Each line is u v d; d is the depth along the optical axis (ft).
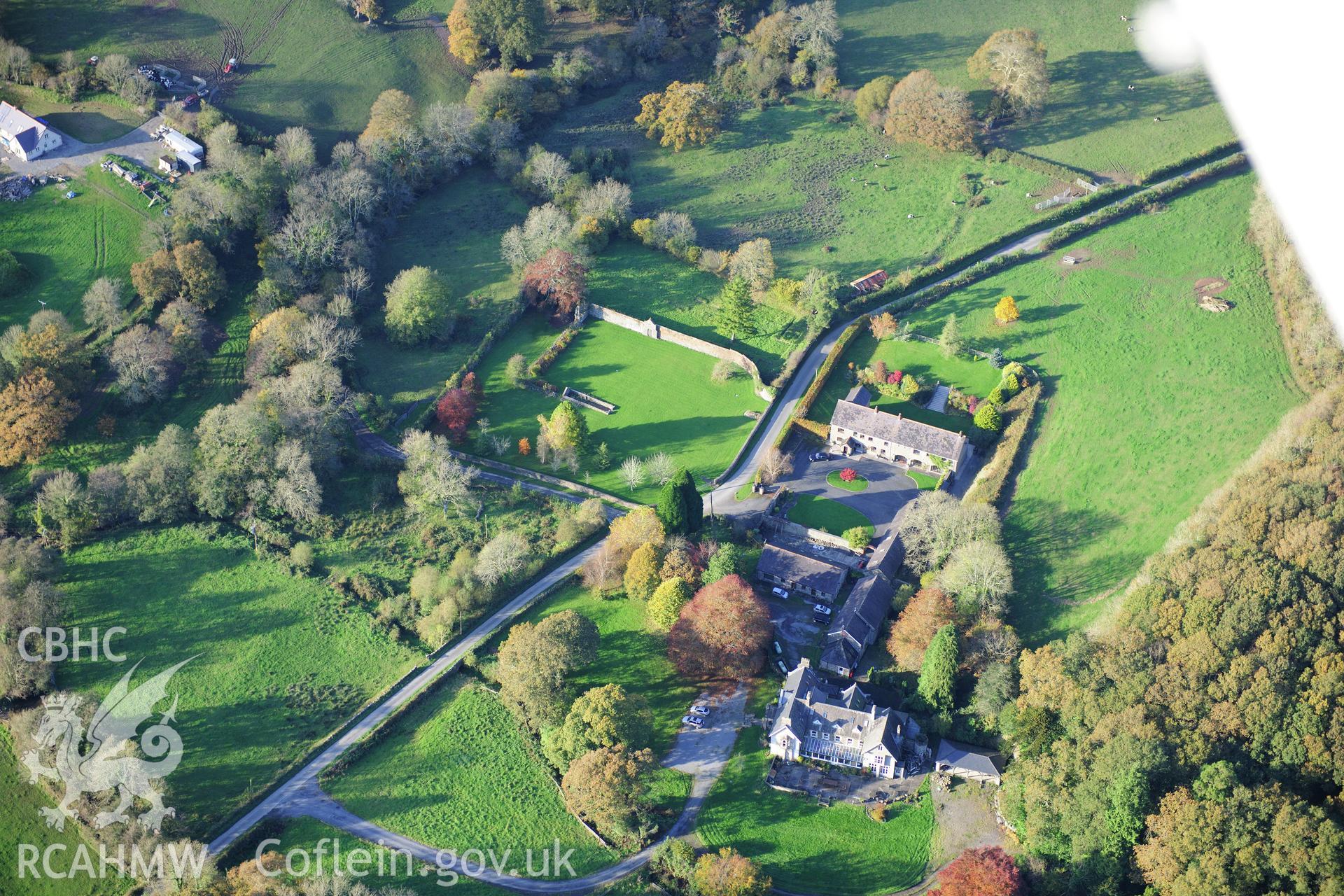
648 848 630.74
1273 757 613.11
